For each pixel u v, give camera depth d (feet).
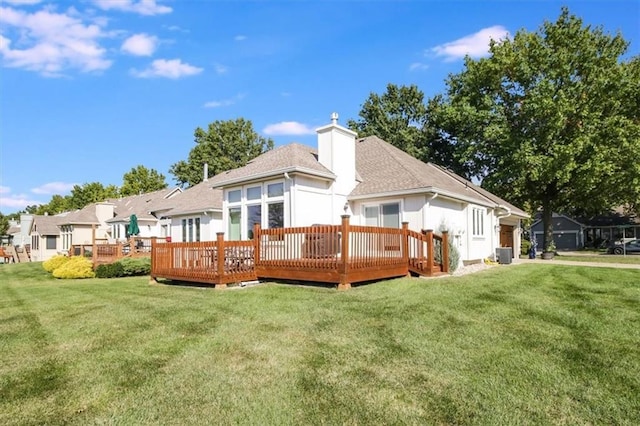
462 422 10.81
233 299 28.17
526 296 27.94
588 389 12.57
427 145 133.39
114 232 114.21
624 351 15.89
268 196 46.70
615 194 90.38
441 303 25.40
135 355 16.47
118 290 37.04
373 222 50.47
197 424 10.93
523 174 85.71
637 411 11.21
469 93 101.19
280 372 14.37
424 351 16.16
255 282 38.17
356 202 51.65
